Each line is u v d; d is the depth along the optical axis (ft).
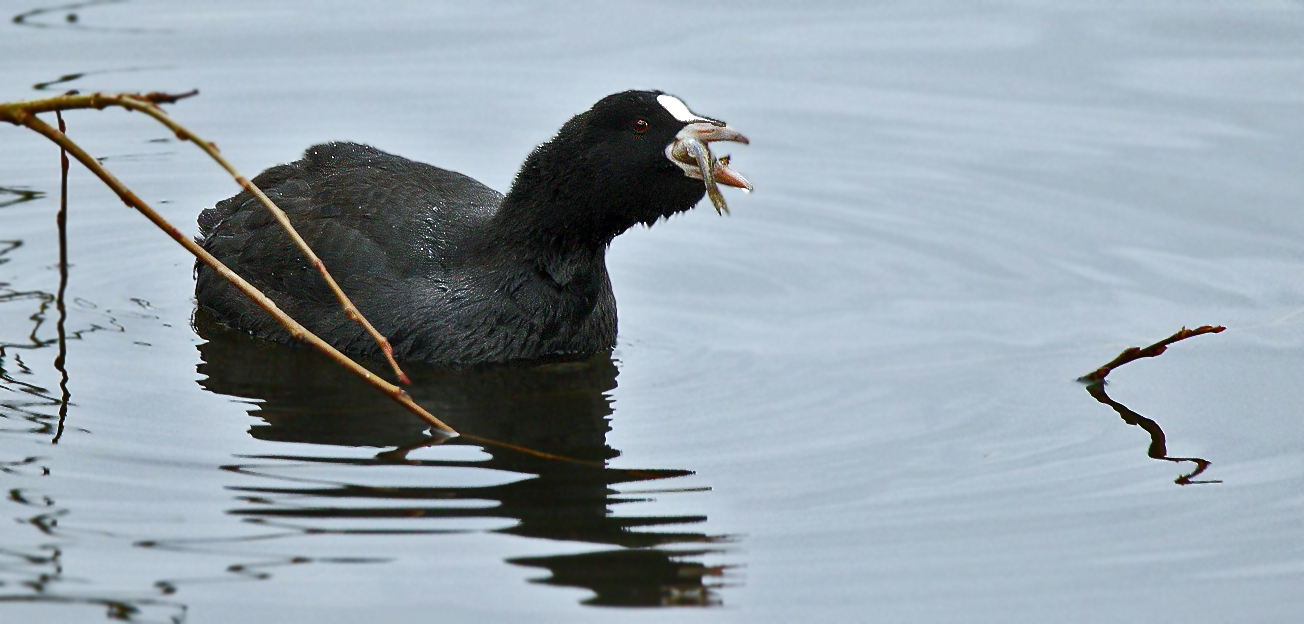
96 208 50.26
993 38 62.03
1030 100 57.52
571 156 38.24
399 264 39.86
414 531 29.53
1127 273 45.98
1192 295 44.27
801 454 34.01
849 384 38.47
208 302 42.78
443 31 62.44
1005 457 34.01
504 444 34.04
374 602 27.02
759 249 48.96
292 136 54.54
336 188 41.60
